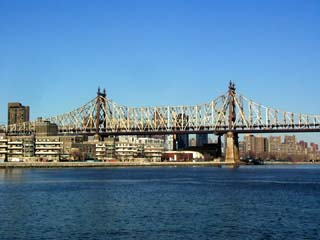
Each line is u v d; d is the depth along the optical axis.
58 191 142.88
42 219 89.69
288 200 122.75
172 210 102.62
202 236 76.31
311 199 125.31
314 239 74.44
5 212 97.69
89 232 78.75
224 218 92.38
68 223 86.00
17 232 78.25
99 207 106.56
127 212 99.31
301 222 88.25
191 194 137.38
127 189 153.12
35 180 196.12
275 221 89.25
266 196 132.62
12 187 156.88
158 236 76.19
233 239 74.31
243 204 113.62
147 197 128.00
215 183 187.62
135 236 76.12
